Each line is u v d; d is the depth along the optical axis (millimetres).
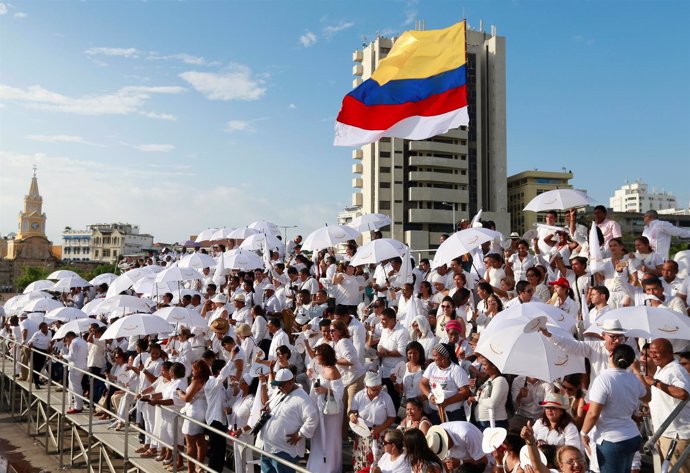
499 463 5590
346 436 9289
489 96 79688
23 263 130250
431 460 5418
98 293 20094
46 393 14469
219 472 8672
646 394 5719
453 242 9711
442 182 75250
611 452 5125
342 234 13109
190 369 11109
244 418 8250
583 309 8562
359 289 12625
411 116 10727
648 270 8664
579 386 6137
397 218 74000
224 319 10891
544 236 11383
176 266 15555
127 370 11953
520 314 6664
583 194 10969
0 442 13727
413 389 7543
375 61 73875
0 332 19828
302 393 7082
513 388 6945
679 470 5594
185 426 8680
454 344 7652
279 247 17859
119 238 150250
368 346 9562
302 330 10398
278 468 6867
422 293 10477
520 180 87375
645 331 5695
